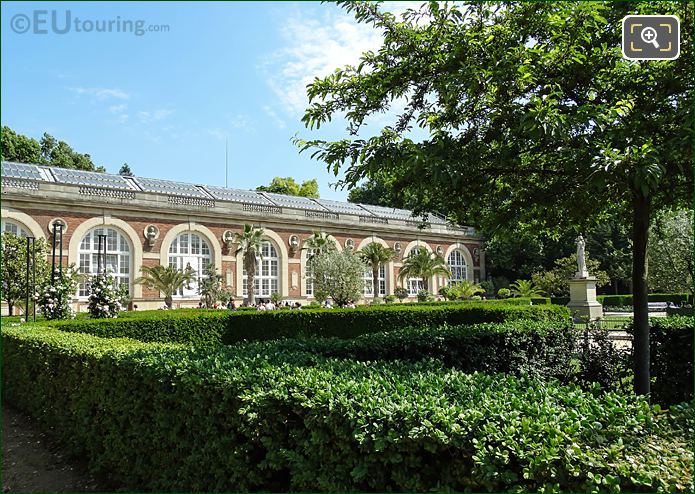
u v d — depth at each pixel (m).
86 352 6.25
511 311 16.55
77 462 6.25
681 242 29.19
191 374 4.32
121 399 5.30
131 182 34.09
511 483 2.43
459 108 5.88
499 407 2.91
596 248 43.75
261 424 3.58
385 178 6.65
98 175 33.28
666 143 4.52
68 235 28.44
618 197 6.55
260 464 3.47
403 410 2.91
